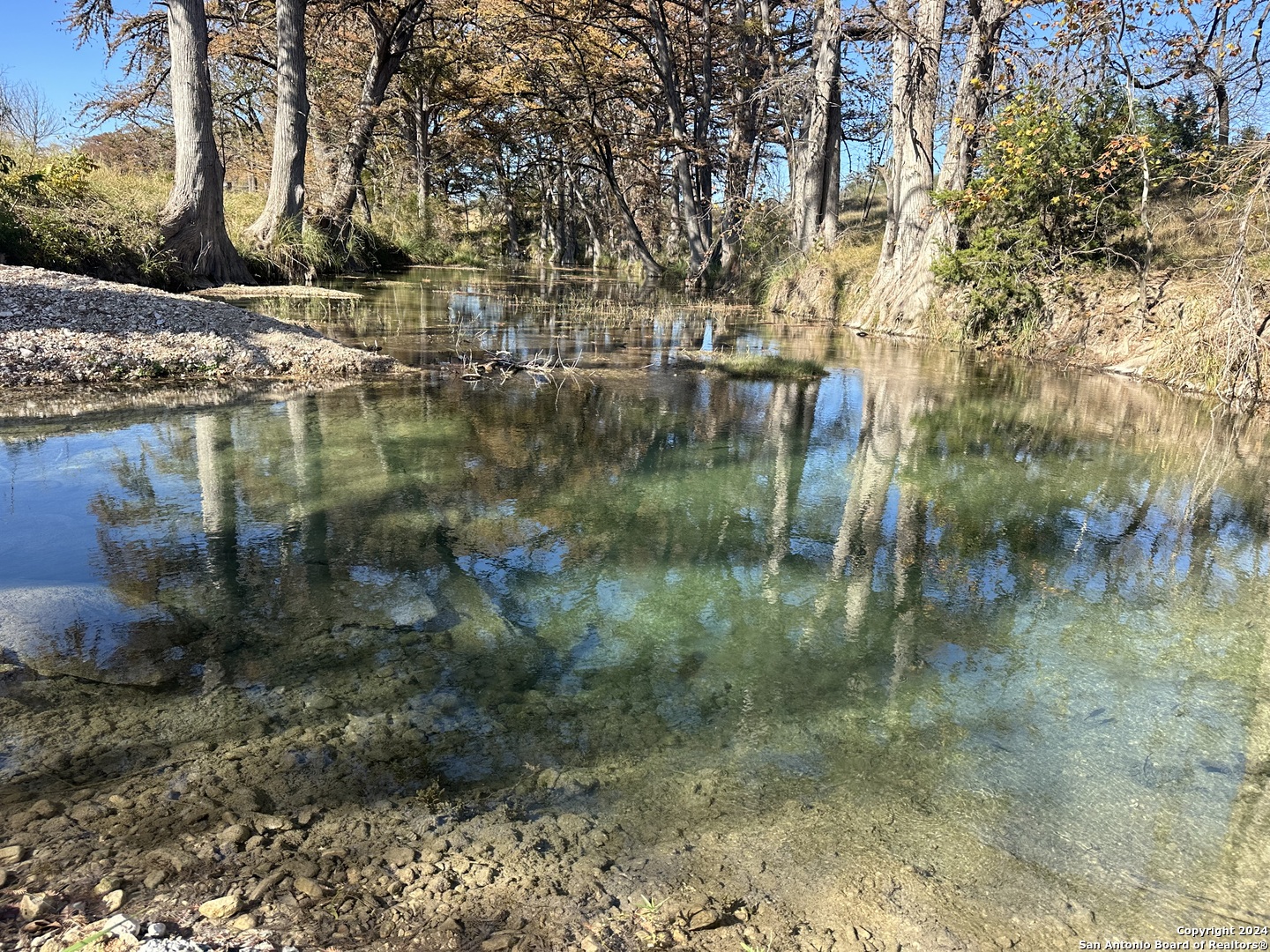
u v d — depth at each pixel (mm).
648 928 1840
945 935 1883
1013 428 7508
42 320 8203
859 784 2461
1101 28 9500
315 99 28219
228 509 4547
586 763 2496
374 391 8047
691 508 5086
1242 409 8406
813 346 13266
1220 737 2775
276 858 1964
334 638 3182
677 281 27250
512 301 18531
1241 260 8617
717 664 3199
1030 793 2441
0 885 1784
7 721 2475
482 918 1827
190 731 2502
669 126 30016
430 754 2482
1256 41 8977
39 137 16156
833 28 19625
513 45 25672
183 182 14570
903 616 3701
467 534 4406
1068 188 12055
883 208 27922
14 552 3775
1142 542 4699
